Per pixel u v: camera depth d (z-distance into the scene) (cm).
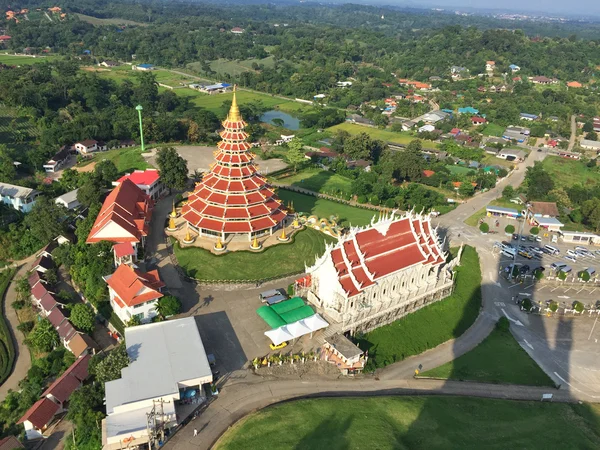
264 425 7231
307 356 8981
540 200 18312
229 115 12825
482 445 7406
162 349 8488
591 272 13988
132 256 11481
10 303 11419
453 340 10644
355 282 9619
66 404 8288
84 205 15075
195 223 12838
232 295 10869
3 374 9369
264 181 13462
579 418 8456
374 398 8156
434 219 16925
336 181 19650
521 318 11725
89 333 9856
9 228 14025
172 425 7244
